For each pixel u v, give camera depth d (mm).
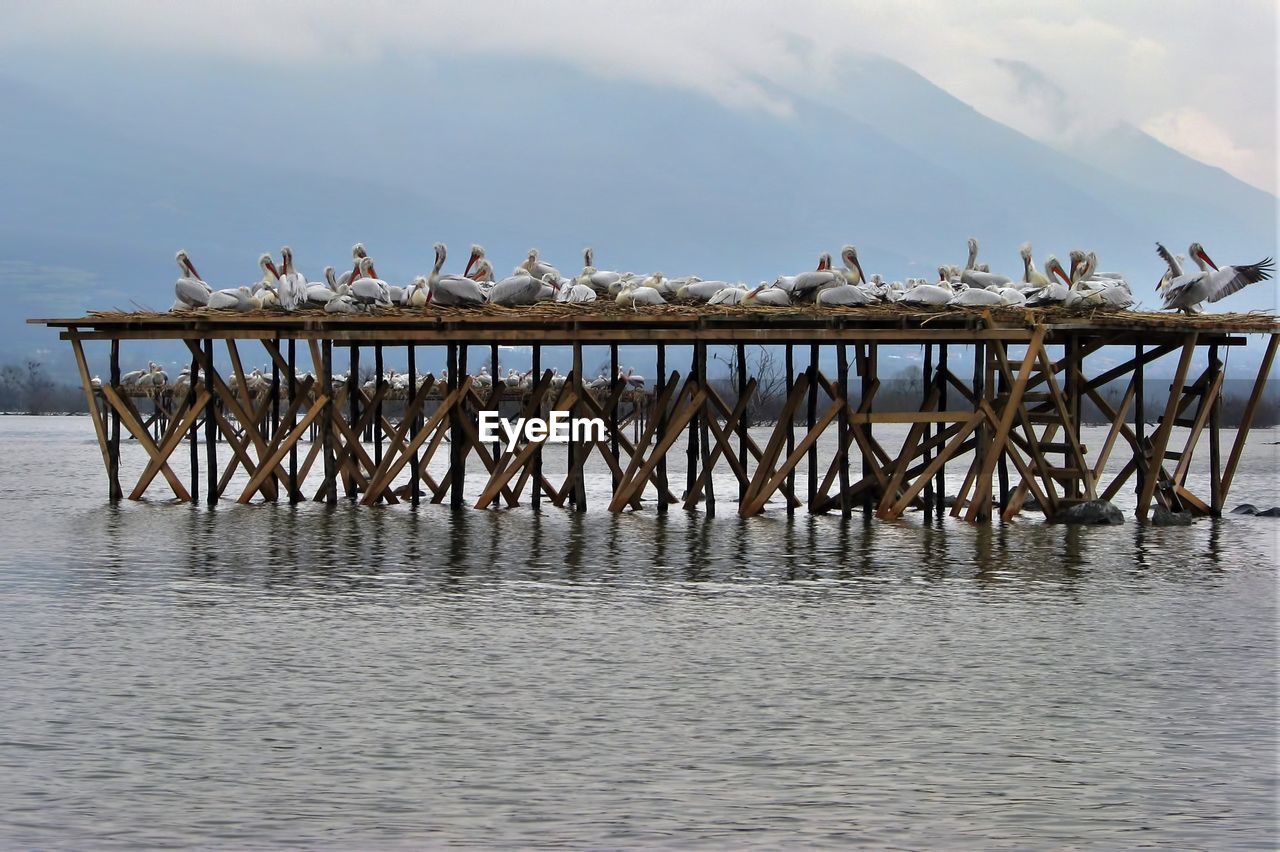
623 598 29672
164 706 21266
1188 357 40562
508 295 43438
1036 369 43281
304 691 22109
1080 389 42344
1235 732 20406
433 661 24047
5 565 33594
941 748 19594
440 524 40531
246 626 26766
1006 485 43188
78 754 19094
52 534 38719
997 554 35375
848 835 16656
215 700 21594
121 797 17594
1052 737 20109
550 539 37656
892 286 44125
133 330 44594
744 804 17516
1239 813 17406
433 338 43125
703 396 41156
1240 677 23312
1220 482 44250
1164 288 42094
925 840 16562
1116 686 22719
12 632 26188
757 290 42375
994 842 16547
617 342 43875
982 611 28438
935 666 23922
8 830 16594
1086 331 42094
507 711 21078
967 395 41844
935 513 43031
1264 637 26156
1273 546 36875
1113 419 42344
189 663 23844
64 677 22891
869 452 41125
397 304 46250
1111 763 19062
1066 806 17578
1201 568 33562
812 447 42875
